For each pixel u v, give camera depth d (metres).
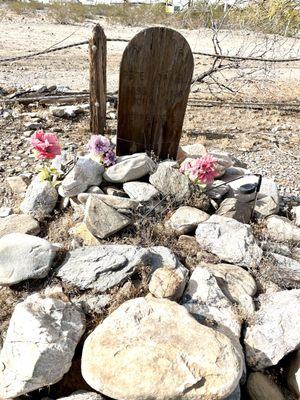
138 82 3.50
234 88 8.00
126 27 14.94
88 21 16.23
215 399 1.78
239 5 7.72
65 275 2.47
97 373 1.85
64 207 3.16
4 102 5.54
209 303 2.38
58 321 2.10
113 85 7.38
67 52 10.29
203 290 2.44
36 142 3.14
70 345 2.02
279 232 3.13
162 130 3.79
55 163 3.52
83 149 4.47
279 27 8.64
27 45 10.56
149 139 3.82
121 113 3.64
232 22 8.73
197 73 8.71
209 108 6.68
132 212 2.96
